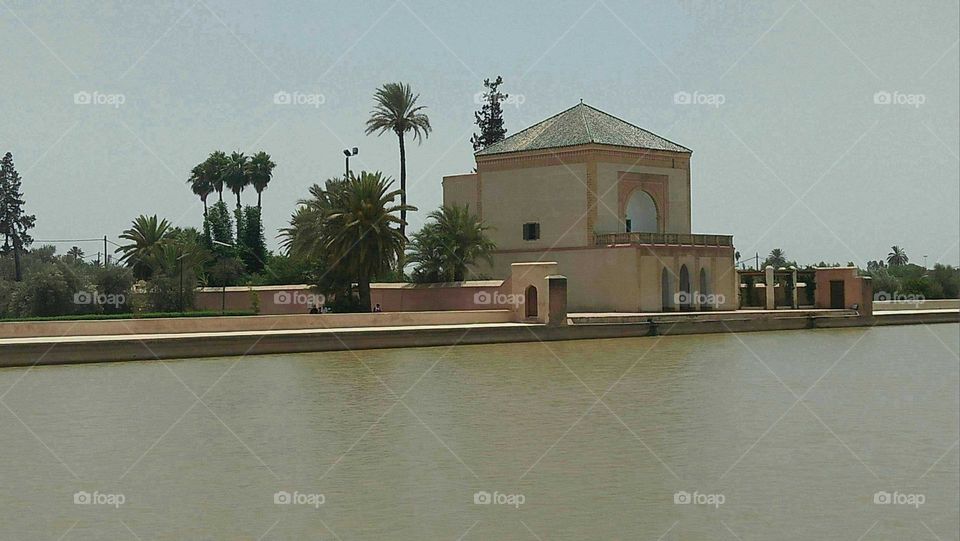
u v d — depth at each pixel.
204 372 37.97
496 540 15.82
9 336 45.06
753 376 36.66
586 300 72.00
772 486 18.94
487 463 20.80
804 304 80.19
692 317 64.69
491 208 76.75
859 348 50.59
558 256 73.31
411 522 16.78
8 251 90.50
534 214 74.56
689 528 16.39
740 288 80.50
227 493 18.53
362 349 48.91
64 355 40.88
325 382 34.66
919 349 50.09
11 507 17.67
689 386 33.44
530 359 43.66
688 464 20.66
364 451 22.09
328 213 61.78
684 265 73.25
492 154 76.56
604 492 18.47
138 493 18.55
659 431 24.39
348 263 62.25
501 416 26.83
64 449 22.47
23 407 28.70
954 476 19.72
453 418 26.53
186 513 17.28
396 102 76.88
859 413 27.44
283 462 21.02
